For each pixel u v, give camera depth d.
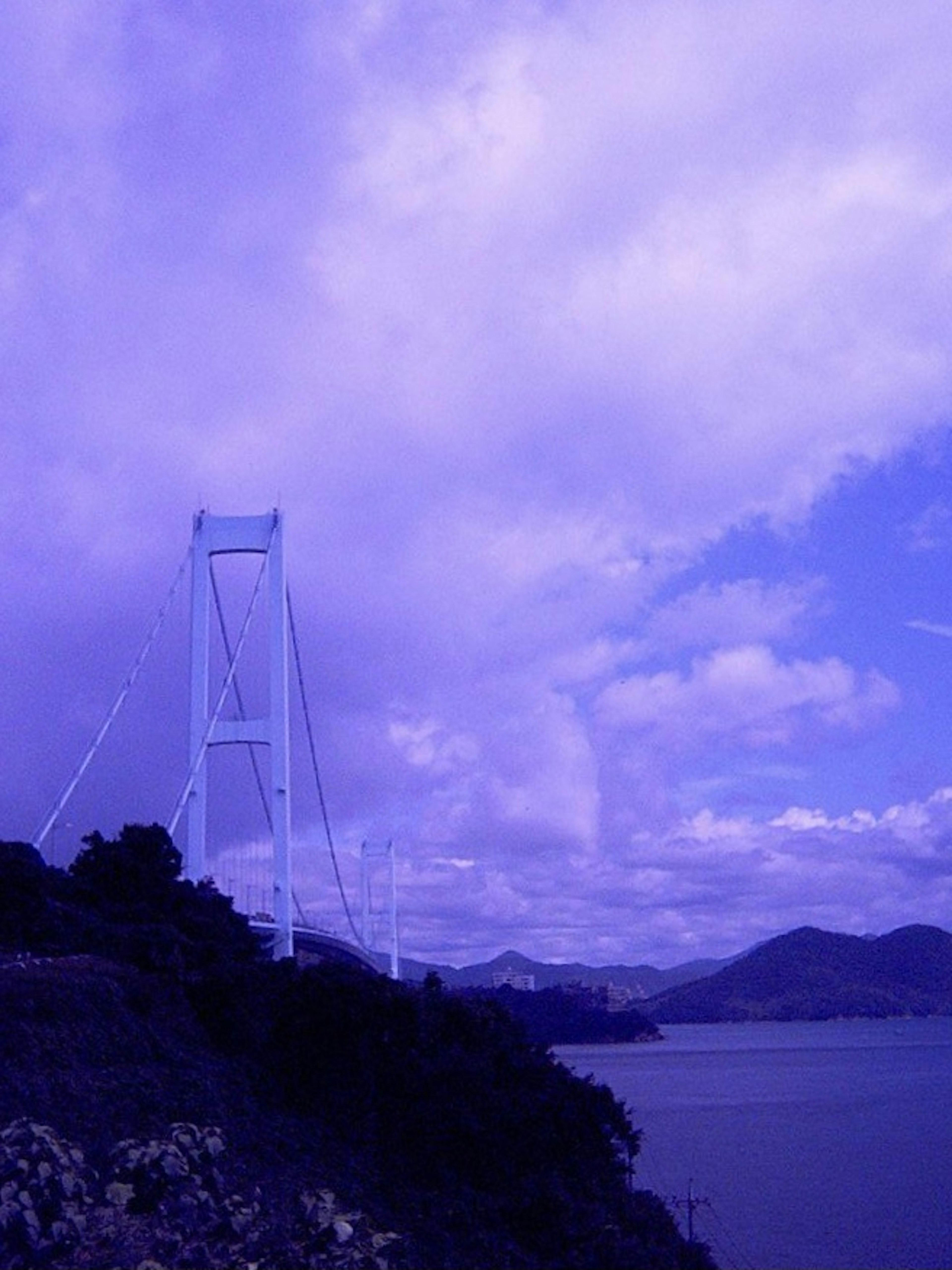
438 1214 20.89
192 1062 24.45
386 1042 25.61
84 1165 18.42
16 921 28.97
